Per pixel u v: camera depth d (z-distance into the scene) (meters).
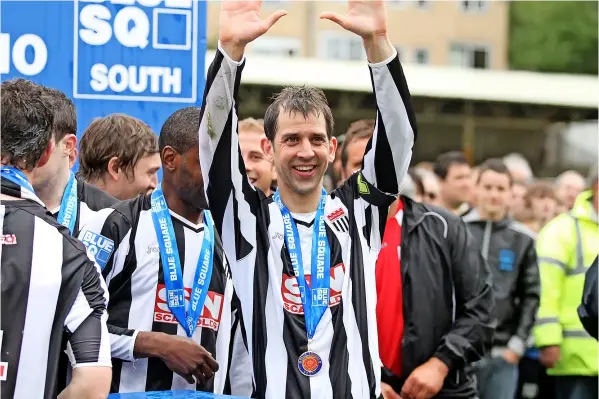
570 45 27.88
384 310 4.53
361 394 3.00
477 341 4.52
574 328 6.18
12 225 2.51
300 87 3.21
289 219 3.13
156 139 4.07
